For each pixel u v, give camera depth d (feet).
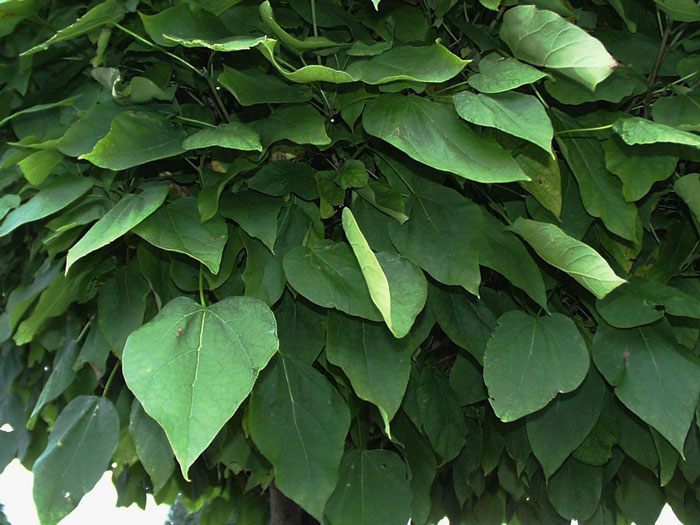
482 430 3.65
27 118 3.53
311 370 2.92
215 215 2.80
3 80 3.56
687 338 3.25
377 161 3.16
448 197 3.00
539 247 2.78
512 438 3.44
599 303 3.01
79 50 3.55
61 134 3.22
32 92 3.74
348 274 2.76
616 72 3.13
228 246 2.96
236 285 3.05
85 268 3.22
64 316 3.69
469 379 3.34
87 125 2.99
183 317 2.48
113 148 2.70
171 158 3.30
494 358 2.86
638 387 2.91
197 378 2.31
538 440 3.09
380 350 2.83
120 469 3.93
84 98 3.34
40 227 3.77
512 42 2.87
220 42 2.72
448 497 4.39
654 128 2.62
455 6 3.44
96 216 3.01
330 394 2.88
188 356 2.36
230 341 2.42
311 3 3.02
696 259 3.46
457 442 3.26
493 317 3.17
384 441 3.78
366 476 3.07
